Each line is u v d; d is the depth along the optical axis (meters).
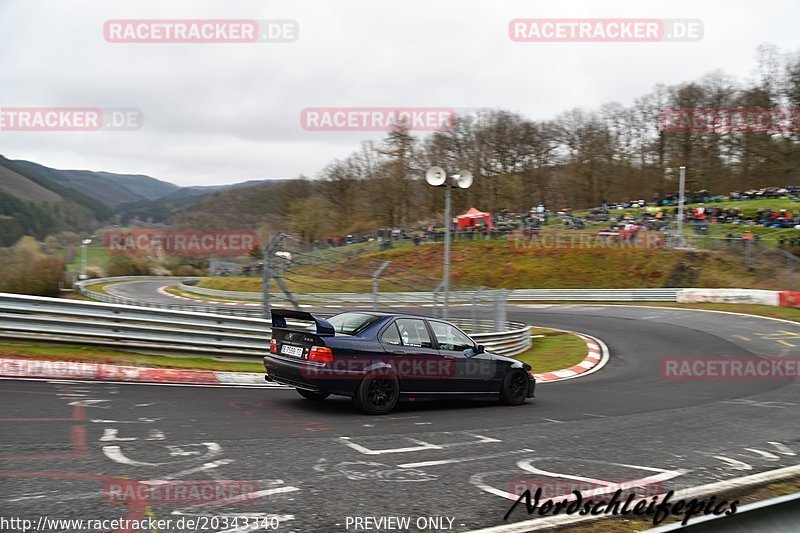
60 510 3.90
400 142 55.41
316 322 7.93
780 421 8.71
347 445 6.16
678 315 29.80
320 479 4.90
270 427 6.83
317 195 63.62
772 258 39.69
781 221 45.53
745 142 61.75
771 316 28.16
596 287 40.50
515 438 6.96
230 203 78.25
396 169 55.59
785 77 60.25
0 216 78.44
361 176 61.94
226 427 6.67
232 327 12.31
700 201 60.12
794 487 5.05
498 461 5.81
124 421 6.61
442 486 4.88
